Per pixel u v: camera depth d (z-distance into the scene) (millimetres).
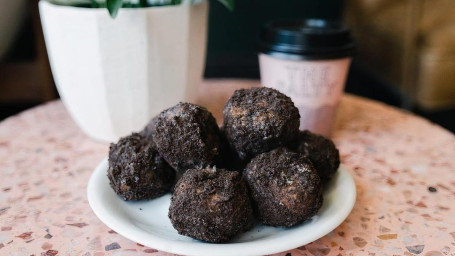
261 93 301
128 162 301
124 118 404
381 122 473
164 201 315
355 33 977
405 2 812
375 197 336
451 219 310
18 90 672
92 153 402
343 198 301
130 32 366
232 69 860
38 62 662
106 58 373
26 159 389
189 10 383
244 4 849
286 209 267
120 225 272
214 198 260
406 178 362
